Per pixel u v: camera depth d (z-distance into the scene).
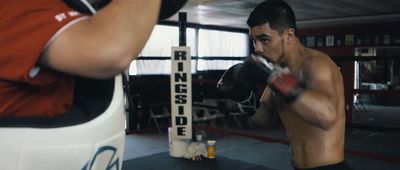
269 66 1.14
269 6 1.32
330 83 1.30
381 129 3.96
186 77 4.26
